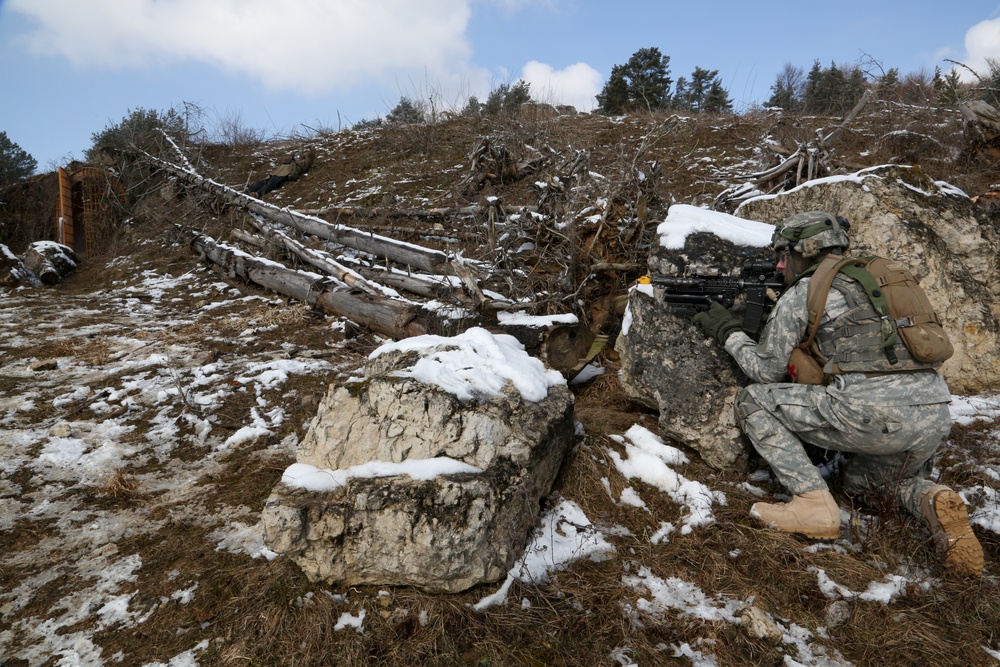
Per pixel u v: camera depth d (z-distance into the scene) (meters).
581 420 3.84
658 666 2.25
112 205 12.38
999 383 4.12
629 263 5.00
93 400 4.80
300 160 12.62
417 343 3.71
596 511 3.11
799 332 2.79
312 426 3.12
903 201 4.54
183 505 3.42
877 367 2.60
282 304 7.36
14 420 4.48
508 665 2.24
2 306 8.09
